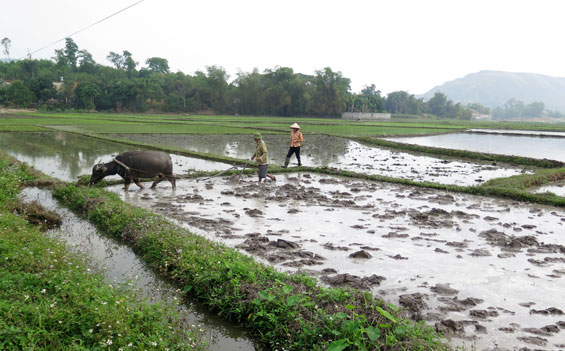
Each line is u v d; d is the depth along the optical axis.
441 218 9.84
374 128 49.03
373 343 4.12
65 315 4.33
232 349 4.69
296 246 7.62
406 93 160.62
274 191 12.93
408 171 17.72
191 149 23.92
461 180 15.57
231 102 106.50
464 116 174.00
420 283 6.16
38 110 89.38
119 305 4.61
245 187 13.47
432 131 44.47
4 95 90.38
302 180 15.01
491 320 5.11
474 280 6.29
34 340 3.87
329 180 15.01
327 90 102.06
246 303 5.26
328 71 101.06
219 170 16.36
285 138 33.53
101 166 12.30
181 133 34.75
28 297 4.46
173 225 8.23
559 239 8.27
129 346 4.00
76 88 97.44
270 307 5.03
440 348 4.19
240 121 61.09
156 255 7.00
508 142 34.12
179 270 6.36
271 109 104.75
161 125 45.50
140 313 4.54
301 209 10.64
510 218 9.93
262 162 14.16
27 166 14.64
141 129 38.34
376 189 13.53
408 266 6.80
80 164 17.55
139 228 8.20
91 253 7.51
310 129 44.69
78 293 4.86
